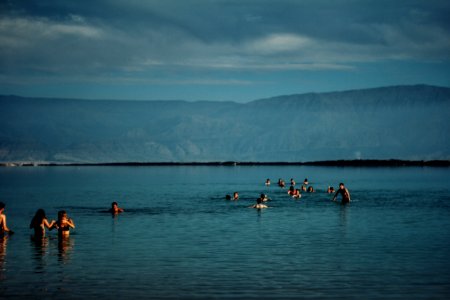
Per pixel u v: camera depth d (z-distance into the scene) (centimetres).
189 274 2312
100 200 6000
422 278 2238
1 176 13500
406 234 3281
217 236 3238
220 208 4872
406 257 2616
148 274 2316
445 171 14638
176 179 11238
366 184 8812
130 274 2317
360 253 2714
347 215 4250
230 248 2859
